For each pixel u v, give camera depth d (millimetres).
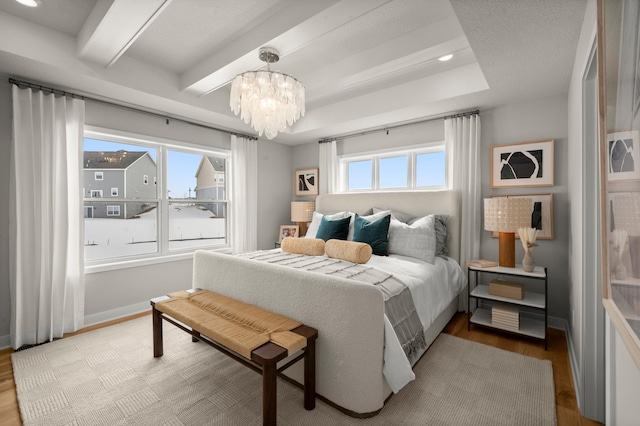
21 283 2459
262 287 2045
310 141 4840
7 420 1604
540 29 1792
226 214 4285
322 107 3959
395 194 3656
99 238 3137
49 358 2242
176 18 2166
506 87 2650
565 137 2762
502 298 2598
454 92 2879
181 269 3645
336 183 4461
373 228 3006
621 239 812
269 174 4785
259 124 2463
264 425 1442
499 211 2629
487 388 1845
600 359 1568
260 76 2275
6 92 2486
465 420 1571
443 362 2156
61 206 2656
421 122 3689
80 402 1732
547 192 2852
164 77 2945
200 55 2686
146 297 3324
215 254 2490
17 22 2148
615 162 839
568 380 1940
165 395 1794
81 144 2775
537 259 2904
